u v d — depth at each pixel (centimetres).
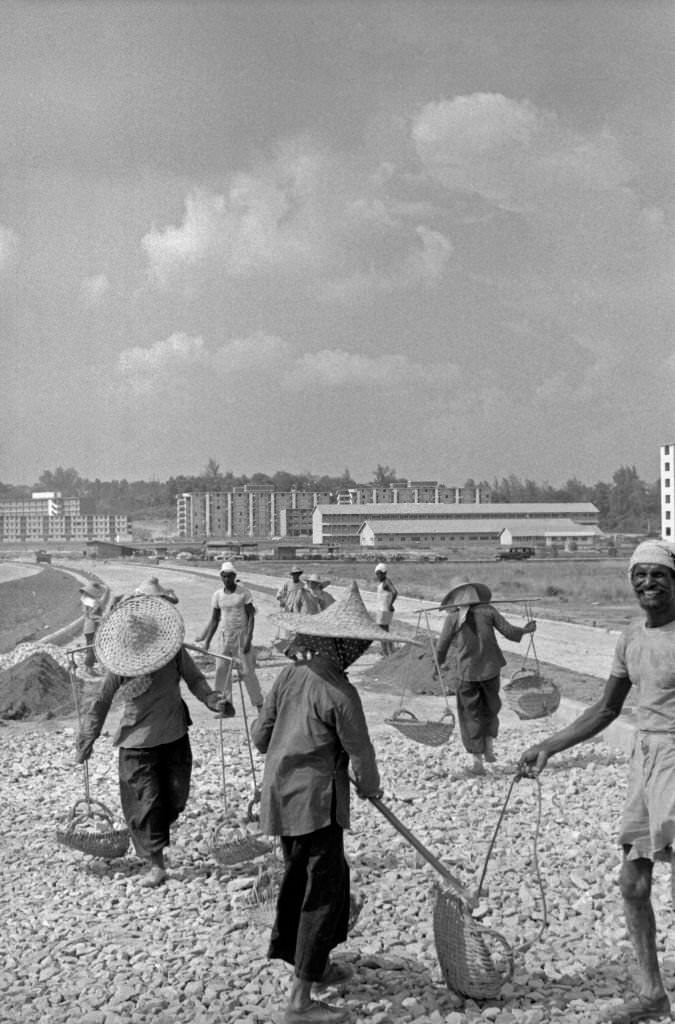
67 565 12762
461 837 848
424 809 952
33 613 4725
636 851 500
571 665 1967
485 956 532
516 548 11725
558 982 558
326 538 18200
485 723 1091
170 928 659
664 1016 507
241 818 843
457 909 544
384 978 569
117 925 668
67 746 1359
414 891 702
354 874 743
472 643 1089
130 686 765
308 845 534
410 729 1073
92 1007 545
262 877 679
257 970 583
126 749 769
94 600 2075
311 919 525
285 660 2209
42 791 1091
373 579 6725
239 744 1334
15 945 639
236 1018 527
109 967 595
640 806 501
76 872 795
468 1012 527
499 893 694
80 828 901
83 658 2145
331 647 546
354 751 531
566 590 4884
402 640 537
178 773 780
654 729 494
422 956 598
